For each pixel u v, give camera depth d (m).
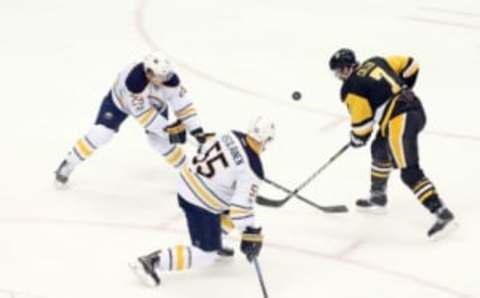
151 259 13.05
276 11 27.92
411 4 29.08
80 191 16.27
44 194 16.09
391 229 15.27
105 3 28.20
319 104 20.92
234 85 21.91
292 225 15.29
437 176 17.27
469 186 16.88
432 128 19.59
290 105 20.81
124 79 15.44
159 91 15.49
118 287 13.15
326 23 26.92
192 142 18.19
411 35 26.14
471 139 19.05
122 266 13.74
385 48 25.00
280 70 23.03
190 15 27.28
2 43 24.27
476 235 15.09
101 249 14.25
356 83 14.65
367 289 13.41
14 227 14.87
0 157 17.53
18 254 14.02
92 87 21.48
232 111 20.31
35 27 25.70
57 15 26.83
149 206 15.80
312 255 14.35
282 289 13.32
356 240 14.87
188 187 12.95
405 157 14.71
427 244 14.79
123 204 15.83
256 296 13.09
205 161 12.80
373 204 15.71
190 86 21.67
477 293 13.39
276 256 14.30
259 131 12.46
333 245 14.68
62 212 15.46
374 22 27.17
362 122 14.69
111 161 17.59
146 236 14.72
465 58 24.34
